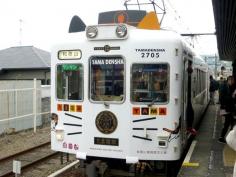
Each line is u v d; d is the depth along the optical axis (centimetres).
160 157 682
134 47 682
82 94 719
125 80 688
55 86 751
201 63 1285
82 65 718
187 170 729
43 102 1708
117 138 695
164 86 678
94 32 699
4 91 1374
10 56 2903
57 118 750
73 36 736
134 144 688
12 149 1174
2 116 1415
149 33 686
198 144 996
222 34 1662
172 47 674
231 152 894
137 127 686
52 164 985
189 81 829
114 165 730
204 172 714
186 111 778
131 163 689
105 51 698
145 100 684
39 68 2698
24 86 1548
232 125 1033
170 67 675
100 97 705
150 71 680
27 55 2877
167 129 679
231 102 1013
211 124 1431
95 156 713
